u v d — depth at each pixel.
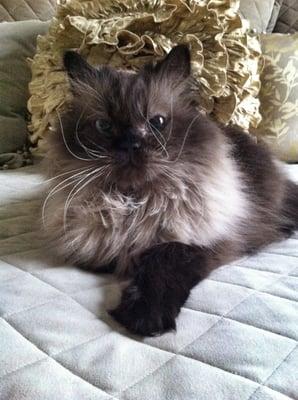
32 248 0.40
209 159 0.38
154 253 0.33
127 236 0.36
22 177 0.63
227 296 0.29
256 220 0.41
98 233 0.36
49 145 0.40
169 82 0.40
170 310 0.27
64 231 0.37
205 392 0.20
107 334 0.25
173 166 0.36
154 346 0.24
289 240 0.44
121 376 0.21
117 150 0.35
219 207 0.37
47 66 0.66
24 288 0.30
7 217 0.47
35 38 0.75
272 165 0.49
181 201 0.36
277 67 0.72
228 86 0.65
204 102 0.62
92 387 0.20
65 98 0.58
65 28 0.64
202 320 0.26
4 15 0.81
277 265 0.34
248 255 0.38
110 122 0.36
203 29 0.65
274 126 0.71
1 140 0.70
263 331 0.24
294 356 0.22
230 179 0.39
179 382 0.20
